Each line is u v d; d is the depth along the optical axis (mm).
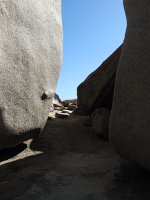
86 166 2395
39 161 2506
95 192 2031
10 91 2047
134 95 1908
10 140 2176
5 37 2033
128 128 1935
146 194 1982
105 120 3027
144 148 1868
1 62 1975
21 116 2168
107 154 2623
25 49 2178
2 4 2051
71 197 1990
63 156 2605
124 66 1993
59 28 2693
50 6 2625
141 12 1963
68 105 5004
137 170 2277
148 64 1858
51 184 2148
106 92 3141
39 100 2350
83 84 3348
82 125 3355
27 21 2240
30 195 2025
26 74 2182
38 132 2482
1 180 2232
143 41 1914
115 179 2178
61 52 2691
